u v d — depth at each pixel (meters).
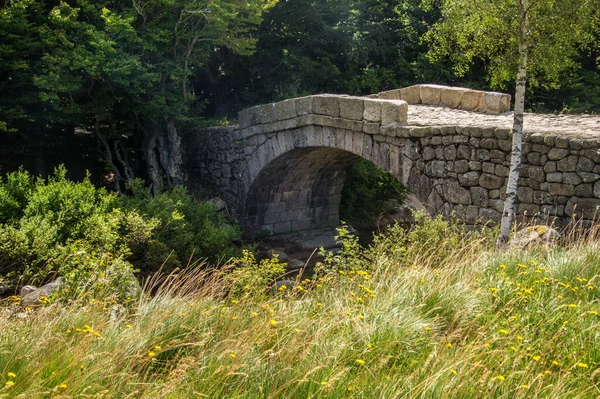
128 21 16.16
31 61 16.28
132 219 12.02
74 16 16.05
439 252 7.33
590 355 4.07
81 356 3.69
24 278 9.59
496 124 11.46
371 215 21.27
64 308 4.79
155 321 4.48
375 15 26.25
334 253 17.64
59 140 19.28
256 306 5.05
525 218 10.02
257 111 16.61
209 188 19.52
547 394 3.54
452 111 14.11
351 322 4.50
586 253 5.97
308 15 24.16
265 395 3.49
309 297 5.63
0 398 3.15
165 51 17.66
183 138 20.72
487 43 9.29
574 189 9.40
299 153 16.14
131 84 16.95
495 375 3.71
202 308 4.74
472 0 9.18
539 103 25.52
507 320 4.49
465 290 5.08
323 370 3.70
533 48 9.02
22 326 4.43
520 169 10.06
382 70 25.88
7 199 11.88
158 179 18.16
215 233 13.87
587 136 9.53
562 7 8.62
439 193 11.61
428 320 4.61
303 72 24.31
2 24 14.95
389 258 7.54
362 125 13.35
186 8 17.06
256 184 17.42
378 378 3.66
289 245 17.83
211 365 3.71
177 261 12.02
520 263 5.93
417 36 25.89
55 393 3.28
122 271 6.58
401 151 12.46
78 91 17.06
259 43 24.52
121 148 18.98
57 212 11.71
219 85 25.92
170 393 3.44
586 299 4.91
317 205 19.30
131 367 3.74
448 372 3.56
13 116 15.66
